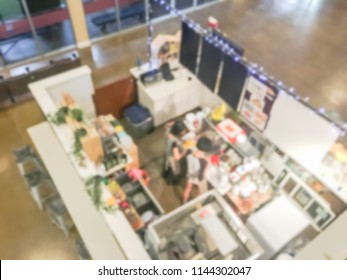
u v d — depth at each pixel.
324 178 3.05
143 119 5.05
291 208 3.27
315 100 5.76
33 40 6.76
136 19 7.42
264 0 8.45
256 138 4.07
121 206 3.34
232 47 3.58
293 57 6.68
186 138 4.13
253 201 3.69
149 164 4.98
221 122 4.03
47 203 3.77
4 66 6.16
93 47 6.70
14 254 3.83
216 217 2.77
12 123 5.18
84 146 3.05
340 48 6.94
